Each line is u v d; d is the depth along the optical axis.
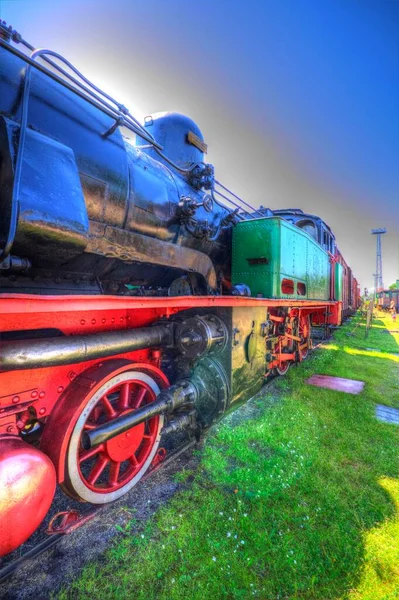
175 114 4.04
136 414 2.11
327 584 1.75
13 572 1.70
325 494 2.42
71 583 1.66
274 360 4.86
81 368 2.08
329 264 8.65
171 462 2.74
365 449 3.14
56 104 1.98
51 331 2.01
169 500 2.28
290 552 1.90
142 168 2.75
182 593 1.65
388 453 3.11
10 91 1.70
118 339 2.13
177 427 2.61
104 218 2.25
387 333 13.04
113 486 2.18
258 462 2.80
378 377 5.86
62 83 1.80
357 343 9.80
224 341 3.05
